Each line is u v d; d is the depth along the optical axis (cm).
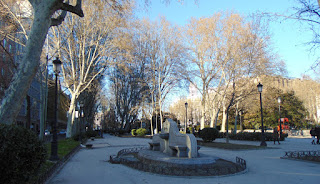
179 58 3391
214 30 2820
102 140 3194
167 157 1073
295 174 892
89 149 1952
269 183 741
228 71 2538
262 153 1625
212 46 2878
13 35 1853
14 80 704
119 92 5166
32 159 536
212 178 807
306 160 1238
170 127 1253
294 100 4497
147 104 4012
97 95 4788
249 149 1841
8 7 1742
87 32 2597
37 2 768
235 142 2677
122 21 2158
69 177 816
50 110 5350
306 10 1183
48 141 2358
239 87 2492
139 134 4150
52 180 764
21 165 508
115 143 2594
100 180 773
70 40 2559
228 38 2495
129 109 4912
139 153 1347
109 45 2623
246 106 4084
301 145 2241
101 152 1709
